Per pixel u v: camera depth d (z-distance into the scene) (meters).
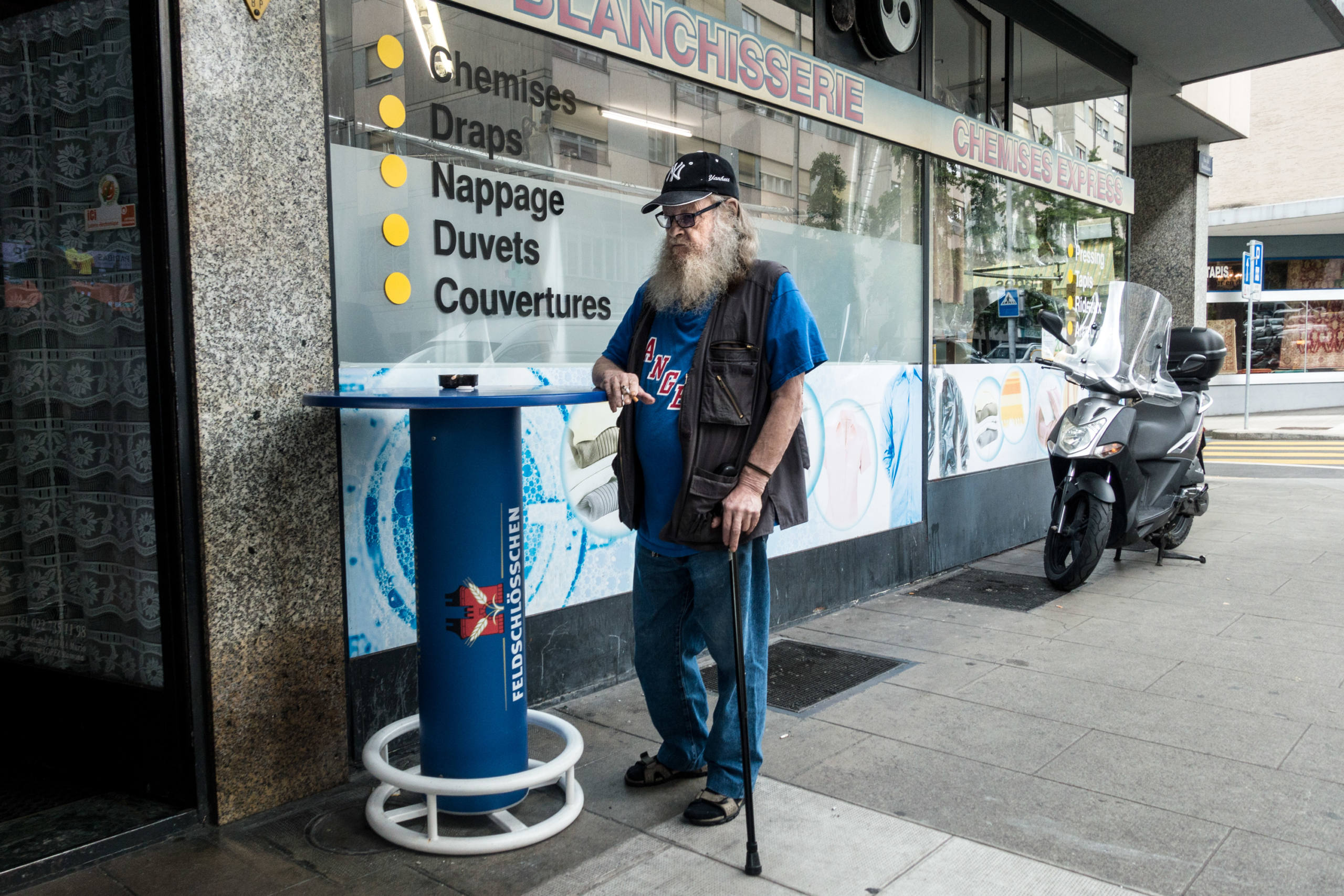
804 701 3.59
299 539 2.72
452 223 3.24
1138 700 3.57
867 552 5.14
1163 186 11.80
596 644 3.74
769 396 2.50
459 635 2.52
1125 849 2.48
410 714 3.10
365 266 2.98
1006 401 6.45
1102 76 7.56
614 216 3.84
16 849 2.39
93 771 2.78
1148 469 5.66
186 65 2.42
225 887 2.31
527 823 2.62
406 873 2.38
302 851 2.48
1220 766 2.98
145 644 2.68
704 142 4.23
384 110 3.03
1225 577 5.55
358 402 2.26
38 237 2.79
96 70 2.62
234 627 2.59
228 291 2.53
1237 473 10.42
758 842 2.52
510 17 3.34
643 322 2.68
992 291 6.32
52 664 2.88
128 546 2.69
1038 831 2.58
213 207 2.49
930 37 5.54
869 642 4.35
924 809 2.71
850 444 4.98
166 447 2.50
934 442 5.66
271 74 2.61
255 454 2.61
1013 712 3.46
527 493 3.47
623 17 3.77
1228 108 10.90
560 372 3.58
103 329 2.69
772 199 4.62
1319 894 2.26
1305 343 19.28
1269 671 3.88
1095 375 5.26
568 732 2.72
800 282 4.79
